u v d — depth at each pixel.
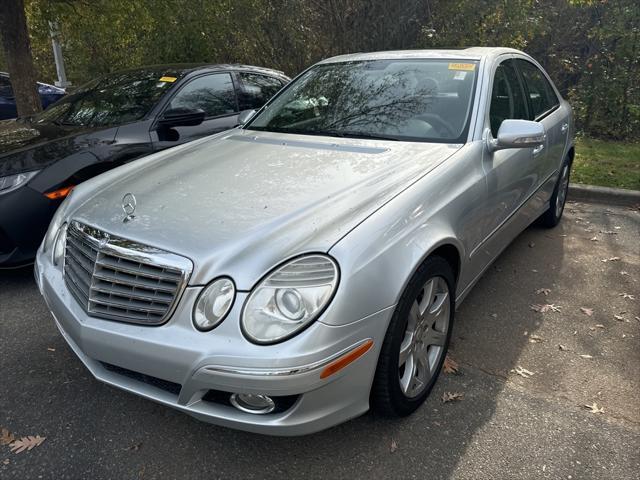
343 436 2.45
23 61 7.29
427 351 2.63
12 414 2.59
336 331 1.98
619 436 2.46
